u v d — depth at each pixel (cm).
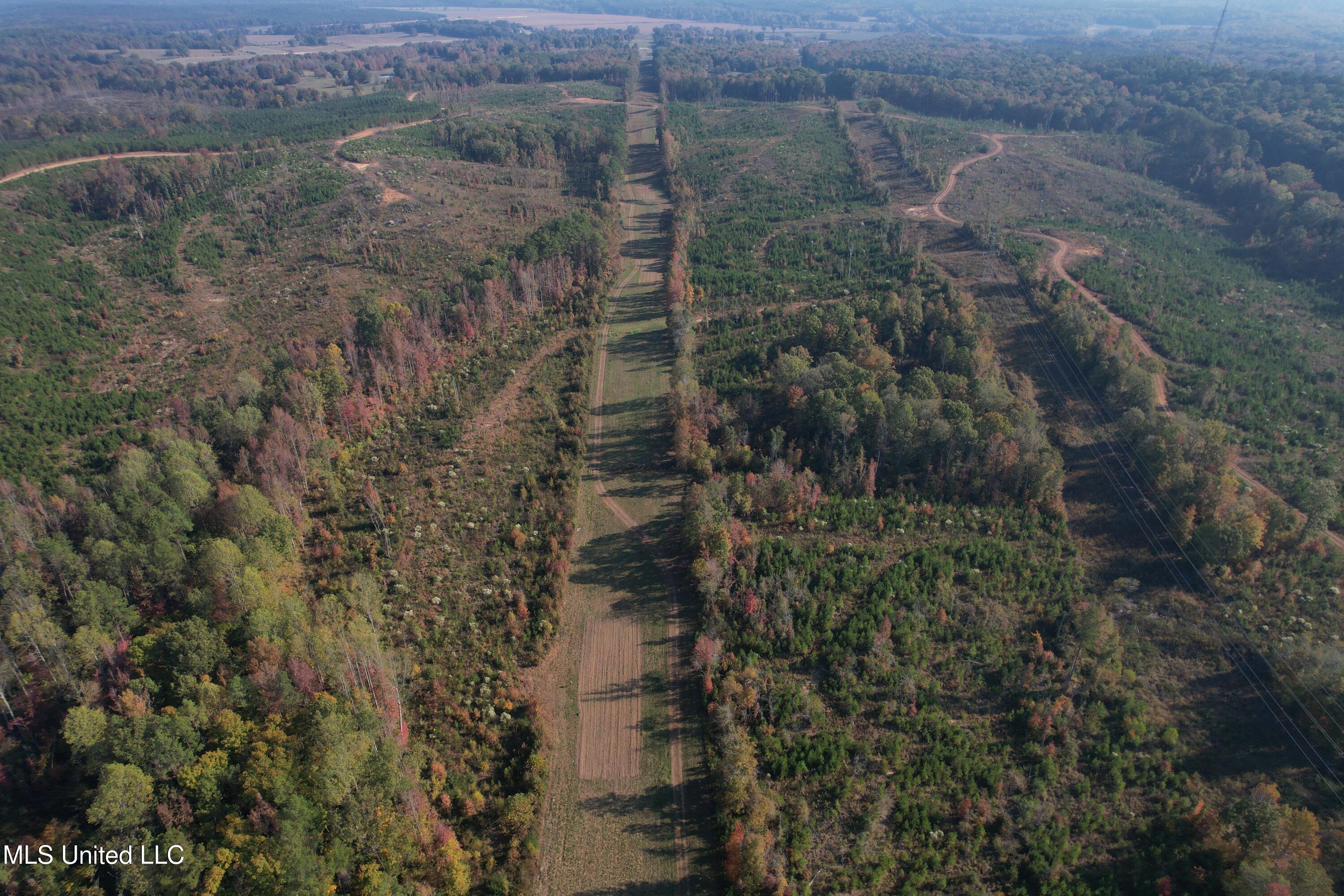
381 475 13400
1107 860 8300
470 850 8112
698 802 8906
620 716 9894
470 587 11431
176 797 7544
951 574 11700
